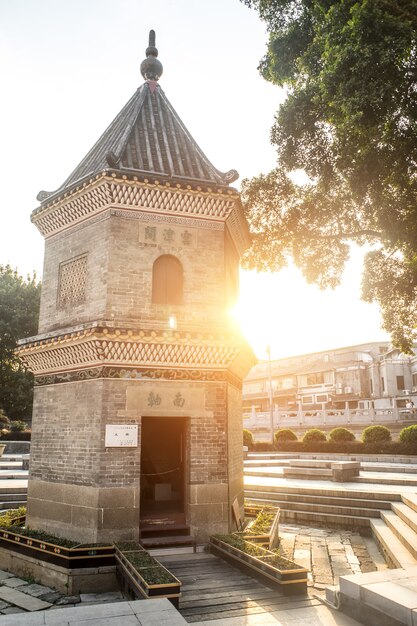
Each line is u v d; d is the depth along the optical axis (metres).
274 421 45.19
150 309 12.34
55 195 13.48
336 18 10.09
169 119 15.27
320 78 10.45
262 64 13.63
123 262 12.33
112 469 11.23
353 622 7.65
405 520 14.08
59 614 6.48
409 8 9.45
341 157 11.96
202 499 11.80
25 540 11.16
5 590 10.11
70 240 13.49
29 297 41.66
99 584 10.01
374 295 15.48
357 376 56.62
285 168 14.48
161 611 6.62
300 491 18.61
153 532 11.41
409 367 53.03
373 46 9.27
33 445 13.05
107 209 12.51
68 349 12.13
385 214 12.35
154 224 12.78
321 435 32.41
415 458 27.05
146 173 12.80
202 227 13.21
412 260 14.45
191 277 12.87
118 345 11.50
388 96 9.73
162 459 14.38
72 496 11.60
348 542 14.69
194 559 10.87
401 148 10.96
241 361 13.57
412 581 7.78
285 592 8.75
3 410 41.19
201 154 14.60
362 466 24.92
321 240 16.81
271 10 12.83
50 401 12.94
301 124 13.12
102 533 10.87
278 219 17.20
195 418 12.13
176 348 11.87
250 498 19.16
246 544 10.62
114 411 11.52
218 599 8.59
